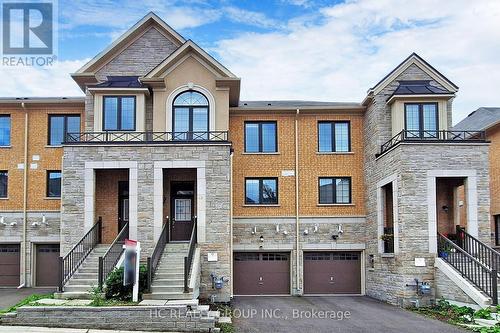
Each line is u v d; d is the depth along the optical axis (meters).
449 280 18.66
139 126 22.84
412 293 19.72
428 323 15.84
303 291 24.84
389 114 23.48
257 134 25.58
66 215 20.80
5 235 24.89
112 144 21.02
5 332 13.54
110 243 22.16
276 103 27.42
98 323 14.29
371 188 24.17
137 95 23.02
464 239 20.66
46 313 14.38
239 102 27.34
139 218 20.70
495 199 27.16
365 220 25.11
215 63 23.05
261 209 25.03
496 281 16.67
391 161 21.31
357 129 25.66
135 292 15.82
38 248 25.14
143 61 24.53
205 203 20.73
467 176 20.42
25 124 25.34
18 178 25.20
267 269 25.06
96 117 22.83
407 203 20.14
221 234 20.58
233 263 25.03
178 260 19.30
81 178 20.95
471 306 17.36
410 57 23.75
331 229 25.09
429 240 19.98
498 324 14.97
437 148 20.48
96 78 23.91
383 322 16.02
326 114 25.67
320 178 25.44
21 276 24.62
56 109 25.48
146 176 20.88
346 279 25.11
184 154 20.98
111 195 22.47
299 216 25.03
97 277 18.16
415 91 22.89
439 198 23.11
